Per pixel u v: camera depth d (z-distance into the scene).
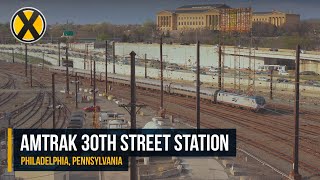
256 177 35.31
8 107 74.75
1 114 61.34
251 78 100.12
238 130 55.12
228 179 34.88
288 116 64.44
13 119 61.34
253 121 61.12
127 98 87.56
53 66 148.00
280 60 132.62
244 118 63.66
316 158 42.03
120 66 140.00
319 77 108.88
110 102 81.69
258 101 67.75
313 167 39.06
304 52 111.31
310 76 111.50
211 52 136.88
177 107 74.62
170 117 61.78
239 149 44.41
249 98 69.06
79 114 61.12
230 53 131.25
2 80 120.31
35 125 58.34
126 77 107.69
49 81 119.50
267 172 37.16
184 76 119.25
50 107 73.50
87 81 118.50
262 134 52.66
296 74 34.81
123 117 63.38
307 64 117.81
